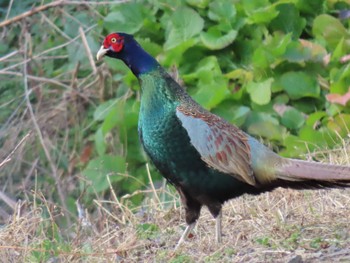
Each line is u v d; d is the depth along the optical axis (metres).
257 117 13.38
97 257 9.25
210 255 8.87
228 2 14.50
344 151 11.50
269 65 13.77
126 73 14.87
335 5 14.66
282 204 10.16
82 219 11.06
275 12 14.19
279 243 8.95
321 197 10.16
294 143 12.62
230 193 9.33
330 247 8.76
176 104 9.28
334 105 13.02
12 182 15.48
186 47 14.36
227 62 14.52
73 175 15.66
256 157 9.23
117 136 14.63
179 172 9.28
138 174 14.18
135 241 9.59
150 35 15.15
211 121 9.25
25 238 9.54
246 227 9.70
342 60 13.68
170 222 10.35
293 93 13.59
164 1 15.03
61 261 9.23
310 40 14.34
